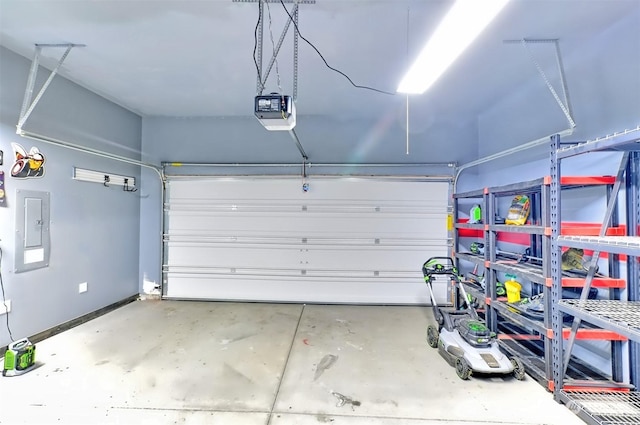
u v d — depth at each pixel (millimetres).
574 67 2906
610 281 2305
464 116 4793
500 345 2943
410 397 2338
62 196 3625
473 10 1484
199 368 2770
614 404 2115
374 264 4844
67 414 2117
